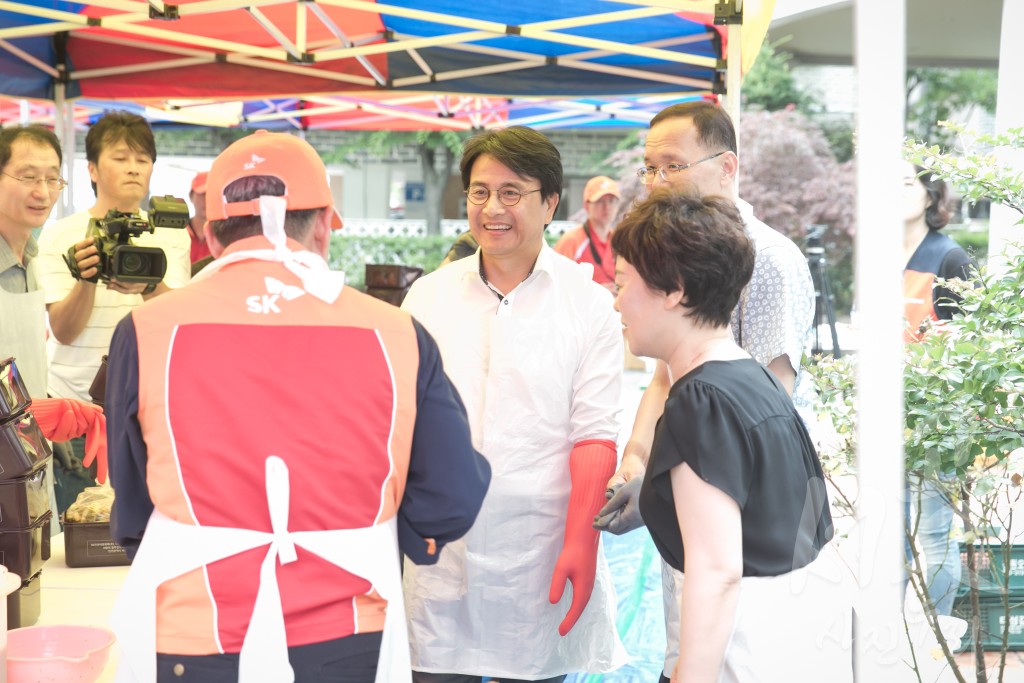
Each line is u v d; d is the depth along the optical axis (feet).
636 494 7.17
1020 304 7.11
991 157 6.93
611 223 23.15
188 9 13.69
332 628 4.88
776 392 5.42
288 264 5.12
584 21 13.91
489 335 7.83
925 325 7.37
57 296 11.37
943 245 7.28
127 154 11.44
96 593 7.83
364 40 18.34
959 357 6.94
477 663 7.80
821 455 6.64
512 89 19.65
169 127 28.91
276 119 27.37
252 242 5.16
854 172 4.60
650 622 12.16
